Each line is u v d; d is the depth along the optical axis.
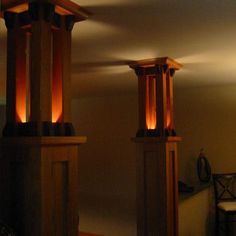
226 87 5.62
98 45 3.04
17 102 2.06
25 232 1.87
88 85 5.56
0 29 2.49
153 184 3.50
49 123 1.91
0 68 3.97
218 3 2.07
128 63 3.80
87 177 7.26
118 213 5.77
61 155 1.96
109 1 2.02
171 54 3.41
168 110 3.75
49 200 1.86
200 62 3.82
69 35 2.14
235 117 5.55
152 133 3.56
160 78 3.57
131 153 6.70
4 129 2.04
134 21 2.38
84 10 2.15
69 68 2.12
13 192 1.95
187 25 2.49
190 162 5.86
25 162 1.88
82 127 7.34
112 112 6.96
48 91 1.93
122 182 6.81
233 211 4.77
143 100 3.68
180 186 4.95
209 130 5.74
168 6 2.11
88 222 5.35
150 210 3.50
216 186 5.30
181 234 4.16
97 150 7.14
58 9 2.03
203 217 5.07
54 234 1.89
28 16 2.04
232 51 3.30
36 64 1.91
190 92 5.95
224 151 5.61
